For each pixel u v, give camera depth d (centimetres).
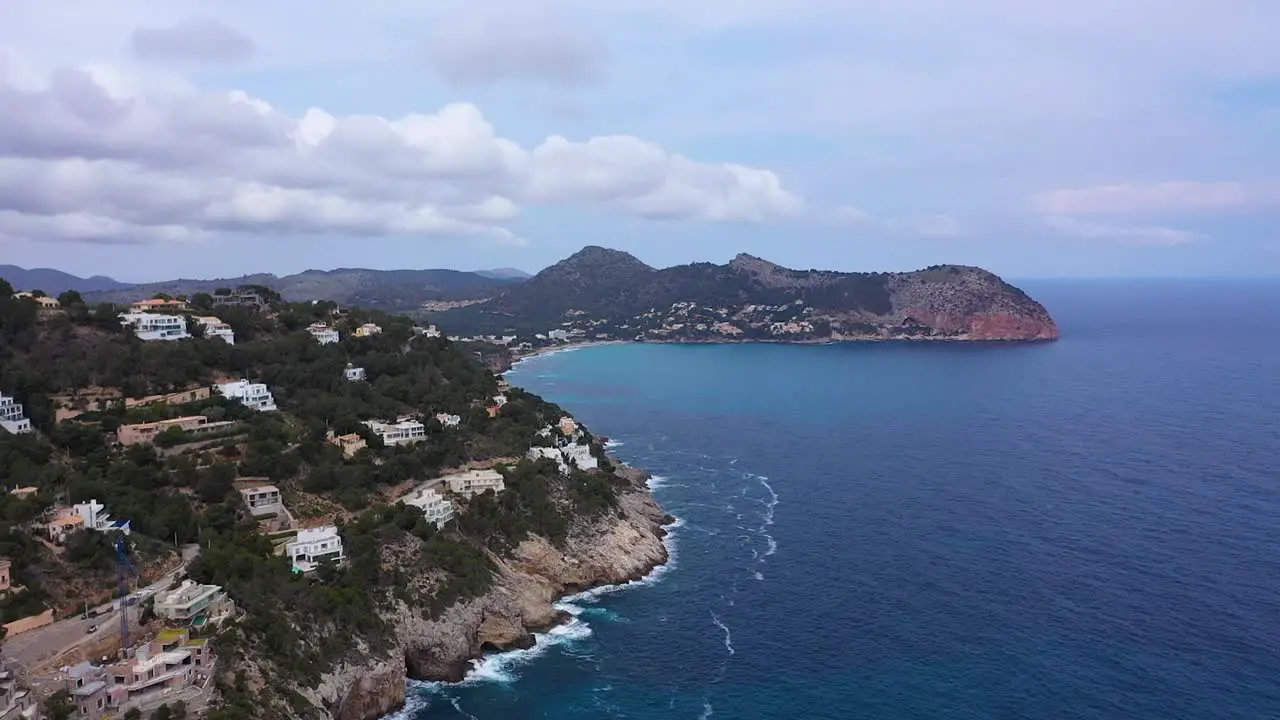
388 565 14225
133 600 11431
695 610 15850
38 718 8919
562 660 14012
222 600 11450
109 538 12050
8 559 10994
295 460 16150
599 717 12219
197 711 9869
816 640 14450
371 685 12269
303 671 11375
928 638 14338
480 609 14525
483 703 12675
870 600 15962
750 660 13850
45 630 10600
